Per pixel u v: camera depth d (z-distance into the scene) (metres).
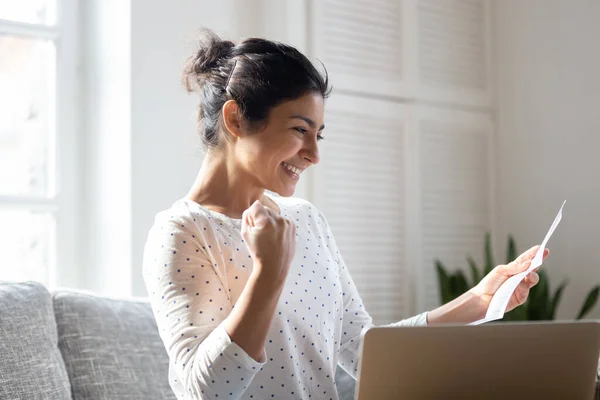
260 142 1.63
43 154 2.84
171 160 2.82
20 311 2.01
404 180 3.66
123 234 2.73
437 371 1.37
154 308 1.55
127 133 2.73
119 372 2.12
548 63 3.79
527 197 3.88
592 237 3.58
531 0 3.86
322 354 1.71
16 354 1.94
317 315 1.72
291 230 1.42
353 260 3.46
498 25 4.02
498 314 1.56
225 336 1.38
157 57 2.81
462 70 3.92
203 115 1.74
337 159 3.41
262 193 1.77
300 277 1.72
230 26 3.04
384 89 3.59
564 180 3.71
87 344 2.13
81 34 2.88
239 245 1.65
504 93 3.99
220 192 1.71
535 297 3.45
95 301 2.22
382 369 1.33
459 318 1.78
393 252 3.62
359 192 3.49
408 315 3.65
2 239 2.73
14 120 2.79
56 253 2.79
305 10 3.30
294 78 1.63
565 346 1.46
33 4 2.83
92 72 2.86
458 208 3.88
